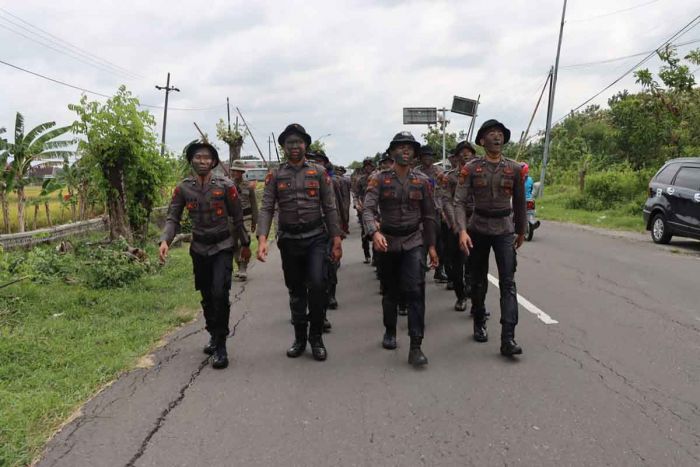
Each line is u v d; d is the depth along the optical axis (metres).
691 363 4.48
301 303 4.83
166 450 3.20
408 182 4.68
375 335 5.47
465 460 3.04
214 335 4.80
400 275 4.70
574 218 17.48
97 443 3.27
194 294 7.02
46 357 4.62
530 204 12.38
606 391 3.94
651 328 5.47
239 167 8.59
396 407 3.74
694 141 17.73
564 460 3.02
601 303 6.50
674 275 8.15
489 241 4.96
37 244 10.01
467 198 4.95
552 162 36.59
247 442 3.28
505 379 4.20
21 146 11.25
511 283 4.81
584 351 4.81
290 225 4.69
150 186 9.88
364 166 11.23
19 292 6.49
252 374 4.40
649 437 3.26
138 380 4.27
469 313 6.25
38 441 3.28
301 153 4.68
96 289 7.05
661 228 11.73
